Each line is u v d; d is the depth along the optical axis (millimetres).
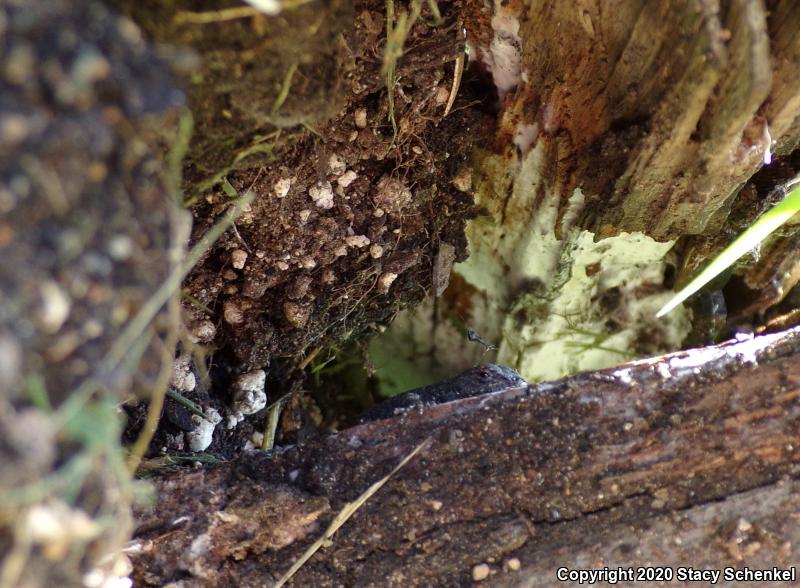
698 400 371
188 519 362
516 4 374
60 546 311
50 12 296
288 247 388
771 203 394
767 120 361
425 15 373
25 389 301
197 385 395
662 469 367
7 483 292
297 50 339
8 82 286
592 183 384
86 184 308
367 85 375
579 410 371
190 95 342
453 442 370
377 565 362
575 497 366
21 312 295
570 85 378
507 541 363
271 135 358
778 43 351
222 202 375
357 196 391
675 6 349
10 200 288
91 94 304
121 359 316
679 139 364
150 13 328
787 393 371
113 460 321
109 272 312
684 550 363
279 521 363
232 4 330
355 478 368
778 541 363
